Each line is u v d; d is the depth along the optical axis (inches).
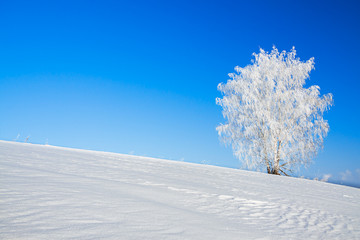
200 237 92.4
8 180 136.5
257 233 112.3
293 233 123.3
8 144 450.6
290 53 824.3
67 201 112.2
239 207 164.2
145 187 178.5
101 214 101.4
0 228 75.0
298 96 761.6
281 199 220.4
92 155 442.9
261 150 785.6
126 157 532.4
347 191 419.5
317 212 184.7
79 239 75.0
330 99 752.3
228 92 850.8
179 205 142.1
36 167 199.0
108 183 170.9
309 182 510.9
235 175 429.4
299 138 768.3
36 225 81.3
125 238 80.3
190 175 321.1
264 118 781.9
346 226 154.2
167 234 89.8
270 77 799.1
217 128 824.3
